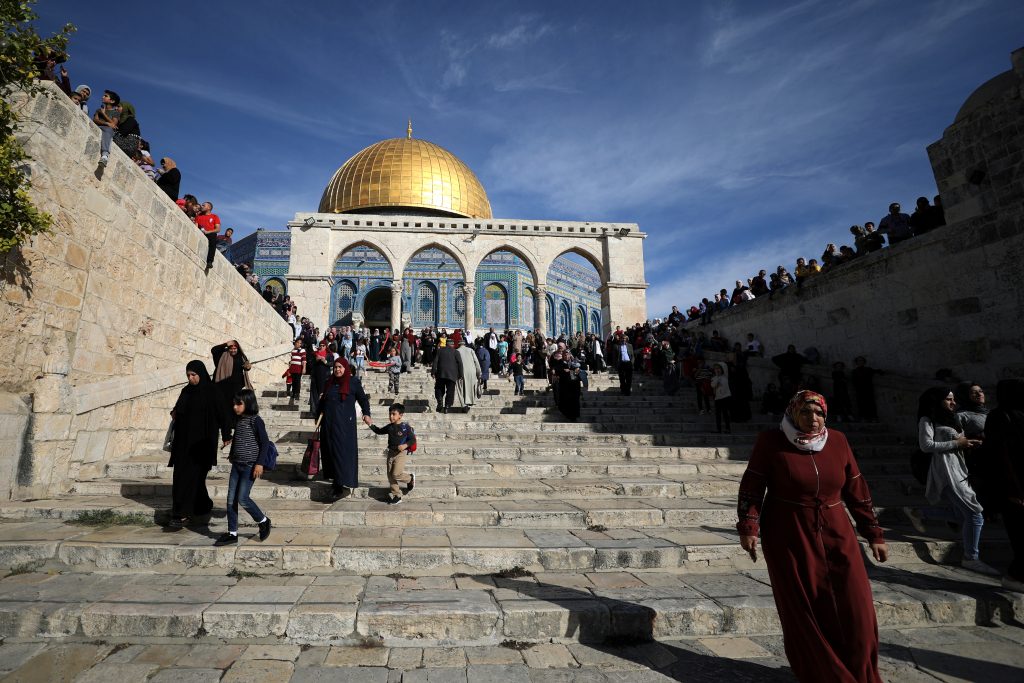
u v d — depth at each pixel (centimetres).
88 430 698
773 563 306
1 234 523
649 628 378
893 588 450
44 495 618
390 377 1361
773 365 1384
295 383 1193
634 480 732
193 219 1107
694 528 580
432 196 3259
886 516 636
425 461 791
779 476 308
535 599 398
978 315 900
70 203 672
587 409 1262
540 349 1772
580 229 2447
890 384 1045
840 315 1222
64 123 654
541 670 330
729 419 1136
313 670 322
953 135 941
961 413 579
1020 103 841
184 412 547
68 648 342
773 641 377
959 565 526
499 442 907
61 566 454
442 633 365
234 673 316
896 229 1101
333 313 3816
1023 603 424
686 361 1470
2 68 514
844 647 280
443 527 557
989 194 887
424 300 3931
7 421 575
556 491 671
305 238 2272
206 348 1074
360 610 369
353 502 616
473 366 1155
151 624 362
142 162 905
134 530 520
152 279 868
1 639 354
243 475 488
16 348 597
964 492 517
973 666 347
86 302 707
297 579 438
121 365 787
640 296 2416
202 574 446
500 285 3994
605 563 484
